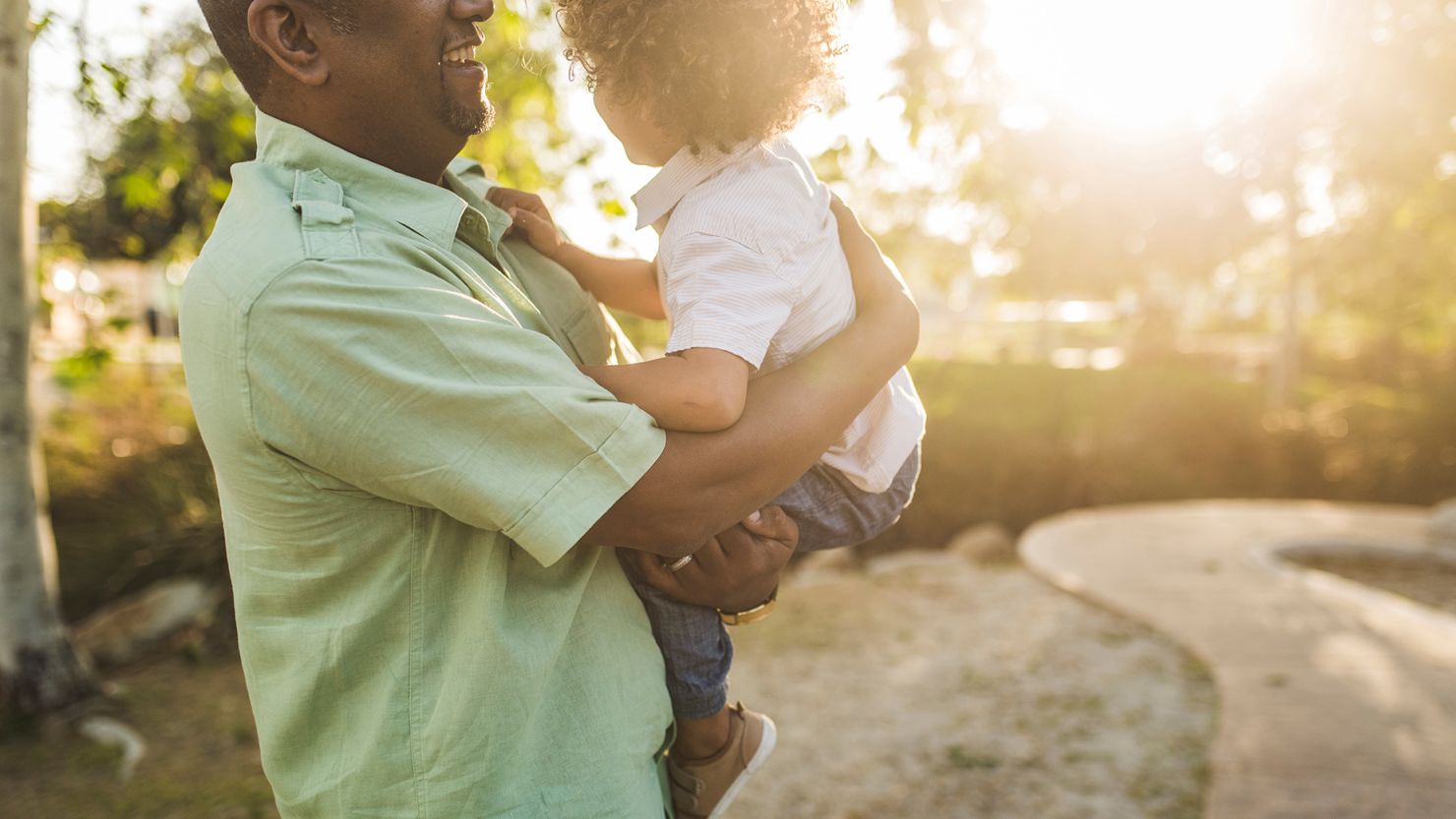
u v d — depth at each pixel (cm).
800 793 362
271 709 110
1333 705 383
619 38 122
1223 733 363
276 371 96
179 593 552
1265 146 1007
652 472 103
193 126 442
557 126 461
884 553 848
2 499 410
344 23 110
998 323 3212
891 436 135
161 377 775
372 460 96
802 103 127
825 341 123
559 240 154
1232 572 606
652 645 122
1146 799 335
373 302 96
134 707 446
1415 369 1417
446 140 122
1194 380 1375
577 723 110
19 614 416
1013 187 537
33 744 406
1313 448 1033
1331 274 1300
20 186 391
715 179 126
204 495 637
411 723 104
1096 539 715
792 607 604
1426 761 331
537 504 97
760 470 109
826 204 136
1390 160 925
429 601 104
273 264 96
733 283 117
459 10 117
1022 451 921
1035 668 470
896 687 460
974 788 356
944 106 385
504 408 96
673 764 142
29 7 371
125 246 521
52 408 727
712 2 119
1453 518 695
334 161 110
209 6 111
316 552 104
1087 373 1530
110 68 338
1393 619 498
